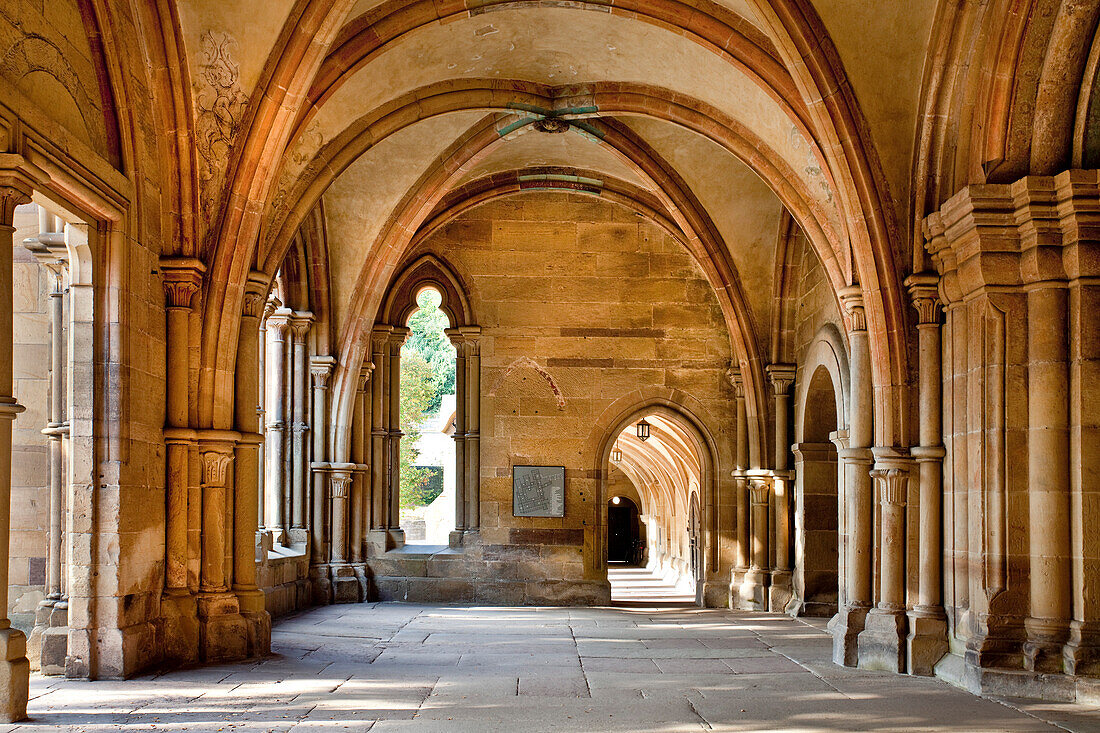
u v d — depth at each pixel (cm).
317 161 1316
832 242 1292
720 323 2012
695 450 2083
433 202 1702
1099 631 920
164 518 1069
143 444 1014
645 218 1991
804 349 1758
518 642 1330
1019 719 827
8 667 772
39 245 1019
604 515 1981
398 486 2048
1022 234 966
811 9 1070
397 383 2030
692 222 1766
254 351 1182
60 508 1069
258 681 967
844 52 1083
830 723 810
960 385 1047
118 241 963
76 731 742
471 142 1612
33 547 1202
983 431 988
